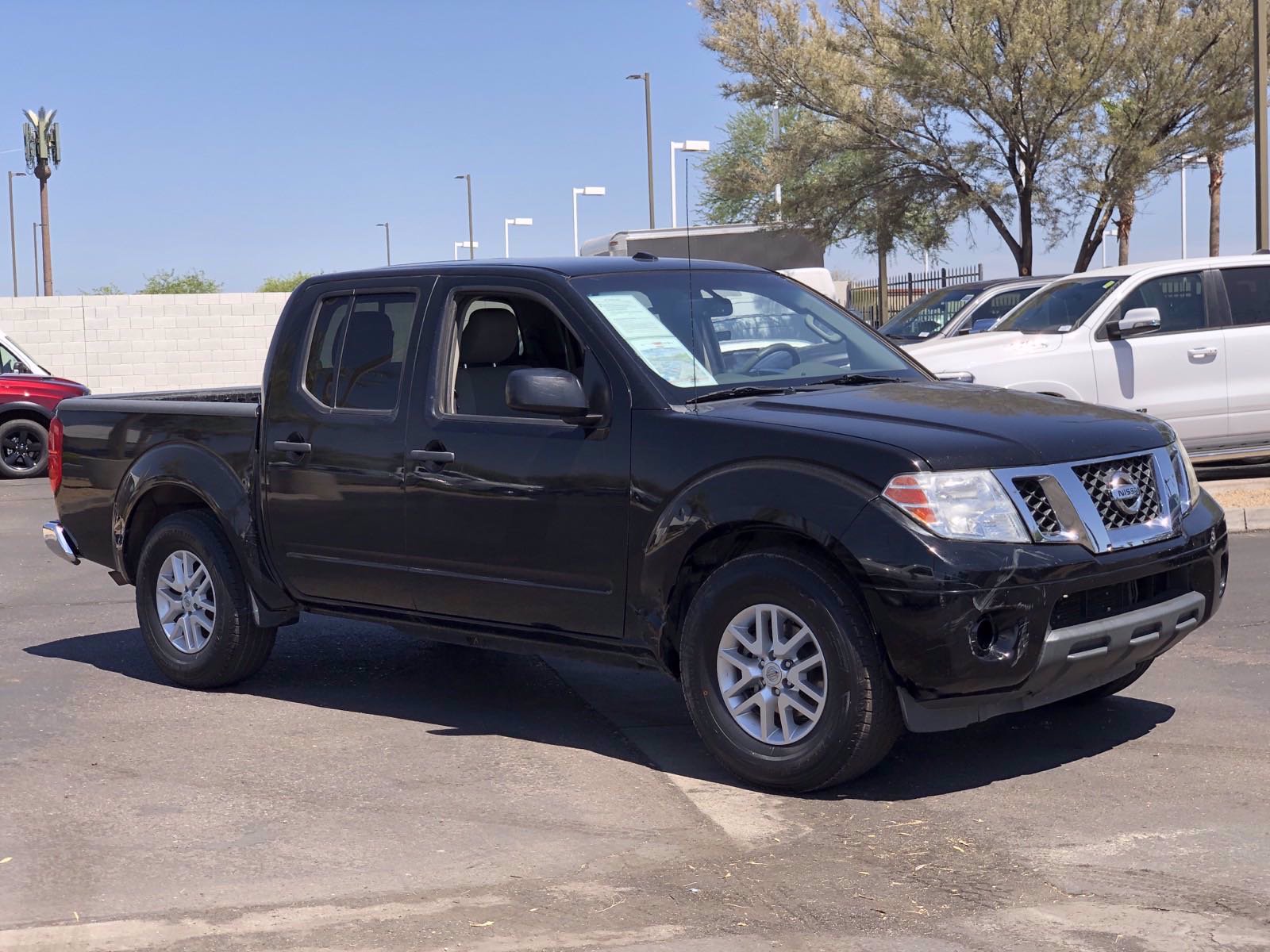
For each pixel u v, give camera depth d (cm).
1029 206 2869
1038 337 1245
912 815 494
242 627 694
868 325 671
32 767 579
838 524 488
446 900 425
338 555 648
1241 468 1370
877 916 405
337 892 434
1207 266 1269
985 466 491
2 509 1600
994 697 489
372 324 651
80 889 441
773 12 2939
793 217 3041
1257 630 766
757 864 451
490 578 593
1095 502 508
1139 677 618
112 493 745
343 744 607
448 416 611
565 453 567
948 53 2709
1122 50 2678
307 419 658
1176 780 522
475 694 693
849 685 494
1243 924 392
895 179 3011
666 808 510
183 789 546
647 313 590
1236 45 2652
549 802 521
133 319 3102
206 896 433
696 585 548
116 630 878
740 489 513
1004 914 404
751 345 607
